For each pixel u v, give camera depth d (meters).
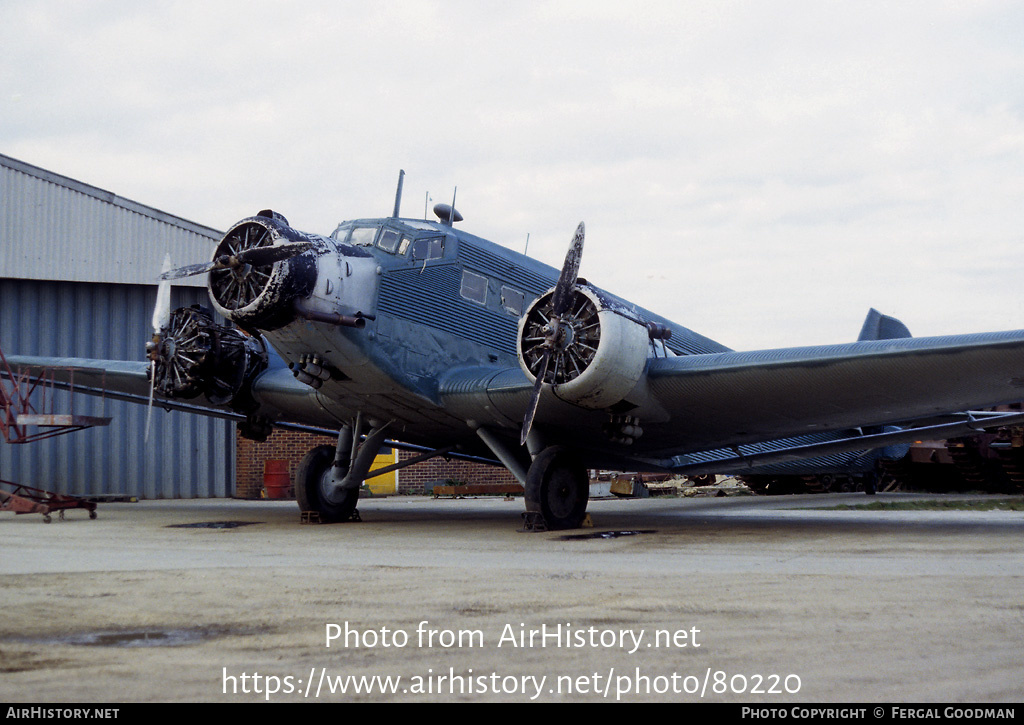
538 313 11.59
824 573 7.55
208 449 24.80
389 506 20.39
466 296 13.48
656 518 15.50
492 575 7.40
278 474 23.98
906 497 24.05
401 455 27.47
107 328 23.78
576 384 10.95
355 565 8.15
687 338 17.30
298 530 12.72
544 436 13.45
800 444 18.97
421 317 12.73
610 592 6.45
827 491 26.09
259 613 5.59
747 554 9.21
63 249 23.08
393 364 12.30
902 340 10.16
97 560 8.55
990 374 10.29
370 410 13.57
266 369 15.05
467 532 12.22
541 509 12.27
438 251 13.08
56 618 5.43
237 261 11.02
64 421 15.44
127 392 17.12
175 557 8.87
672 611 5.69
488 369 13.52
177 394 14.14
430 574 7.47
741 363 10.90
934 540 10.84
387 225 12.64
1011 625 5.24
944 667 4.28
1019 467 25.61
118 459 23.88
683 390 11.54
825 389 11.14
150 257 24.12
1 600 6.06
